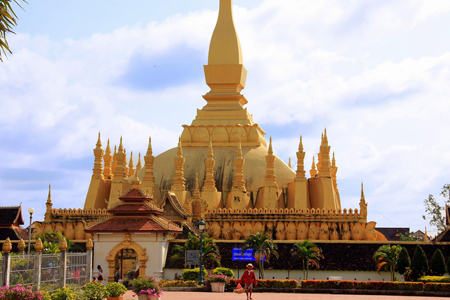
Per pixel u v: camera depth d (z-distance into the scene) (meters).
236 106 74.69
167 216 56.22
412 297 40.78
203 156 70.88
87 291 34.25
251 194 67.19
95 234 48.84
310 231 58.41
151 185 65.56
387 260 51.56
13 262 32.62
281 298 38.12
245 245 50.84
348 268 52.97
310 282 44.31
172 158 71.56
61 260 36.94
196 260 46.62
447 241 58.47
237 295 40.12
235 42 75.56
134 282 36.00
